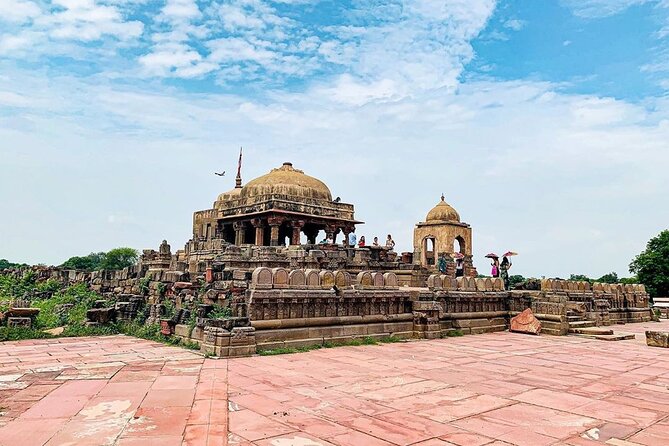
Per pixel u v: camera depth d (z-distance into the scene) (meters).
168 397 8.59
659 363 13.27
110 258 68.44
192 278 17.48
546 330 20.81
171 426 6.96
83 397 8.57
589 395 9.32
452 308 20.11
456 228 43.97
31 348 14.61
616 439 6.78
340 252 29.03
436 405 8.41
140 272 21.83
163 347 14.81
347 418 7.54
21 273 29.98
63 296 24.62
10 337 16.72
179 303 16.86
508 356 14.14
